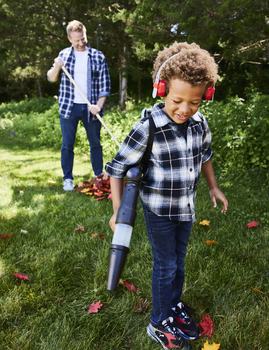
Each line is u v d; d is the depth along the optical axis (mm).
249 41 7234
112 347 2361
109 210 4371
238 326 2457
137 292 2809
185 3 7004
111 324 2537
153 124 2070
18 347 2322
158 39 8672
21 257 3281
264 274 3037
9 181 5754
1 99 27828
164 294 2340
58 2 14984
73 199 4762
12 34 16547
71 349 2301
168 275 2311
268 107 6184
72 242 3545
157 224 2227
